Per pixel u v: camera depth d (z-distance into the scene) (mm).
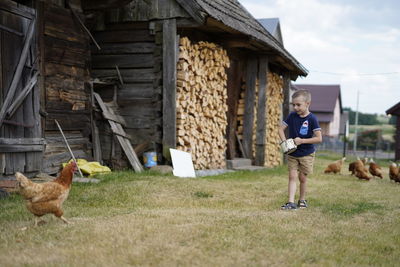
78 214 5176
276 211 5836
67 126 8523
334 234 4570
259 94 13438
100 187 6992
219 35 11141
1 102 6883
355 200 7008
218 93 11547
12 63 7113
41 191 4336
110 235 4090
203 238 4113
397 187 9289
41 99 7855
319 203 6621
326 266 3562
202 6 8773
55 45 8188
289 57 14023
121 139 9344
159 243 3887
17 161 7191
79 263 3373
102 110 9297
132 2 9602
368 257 3889
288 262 3605
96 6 9008
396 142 29125
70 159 8492
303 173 6262
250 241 4094
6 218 4914
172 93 9328
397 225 5141
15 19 7188
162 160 9648
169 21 9258
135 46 9734
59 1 8438
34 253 3596
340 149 43719
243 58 13336
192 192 7160
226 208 6188
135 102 9781
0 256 3508
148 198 6480
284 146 6035
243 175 10484
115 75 9906
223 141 11992
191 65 9906
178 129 9531
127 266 3346
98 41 10039
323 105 51344
